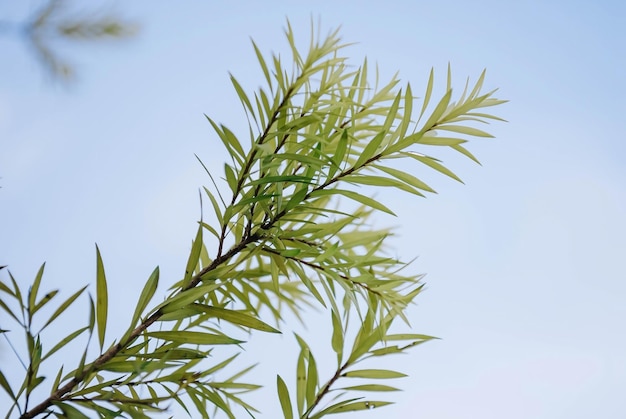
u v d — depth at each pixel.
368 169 0.76
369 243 0.84
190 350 0.71
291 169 0.77
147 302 0.71
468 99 0.78
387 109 0.84
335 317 0.76
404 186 0.75
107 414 0.67
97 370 0.69
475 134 0.77
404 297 0.81
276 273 0.77
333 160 0.74
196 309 0.72
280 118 0.76
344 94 0.80
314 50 0.82
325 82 0.80
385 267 0.88
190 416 0.72
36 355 0.67
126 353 0.71
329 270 0.77
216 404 0.75
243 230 0.79
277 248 0.76
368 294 0.79
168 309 0.71
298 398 0.76
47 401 0.67
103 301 0.71
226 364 0.78
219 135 0.75
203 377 0.75
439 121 0.78
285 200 0.75
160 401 0.71
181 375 0.74
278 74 0.78
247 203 0.73
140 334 0.71
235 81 0.75
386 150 0.76
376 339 0.79
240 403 0.81
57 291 0.68
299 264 0.76
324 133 0.78
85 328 0.71
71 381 0.68
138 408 0.69
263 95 0.76
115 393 0.70
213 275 0.74
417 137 0.76
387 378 0.78
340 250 0.84
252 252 0.74
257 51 0.77
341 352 0.77
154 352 0.71
